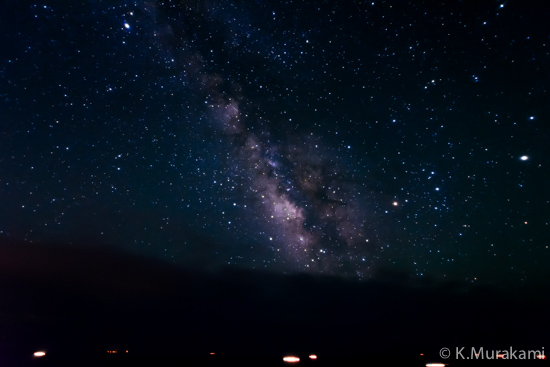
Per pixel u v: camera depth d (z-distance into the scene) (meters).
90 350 1.86
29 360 1.70
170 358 1.82
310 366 1.79
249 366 1.76
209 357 1.85
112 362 1.74
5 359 1.69
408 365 1.80
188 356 1.85
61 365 1.67
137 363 1.74
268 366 1.77
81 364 1.69
